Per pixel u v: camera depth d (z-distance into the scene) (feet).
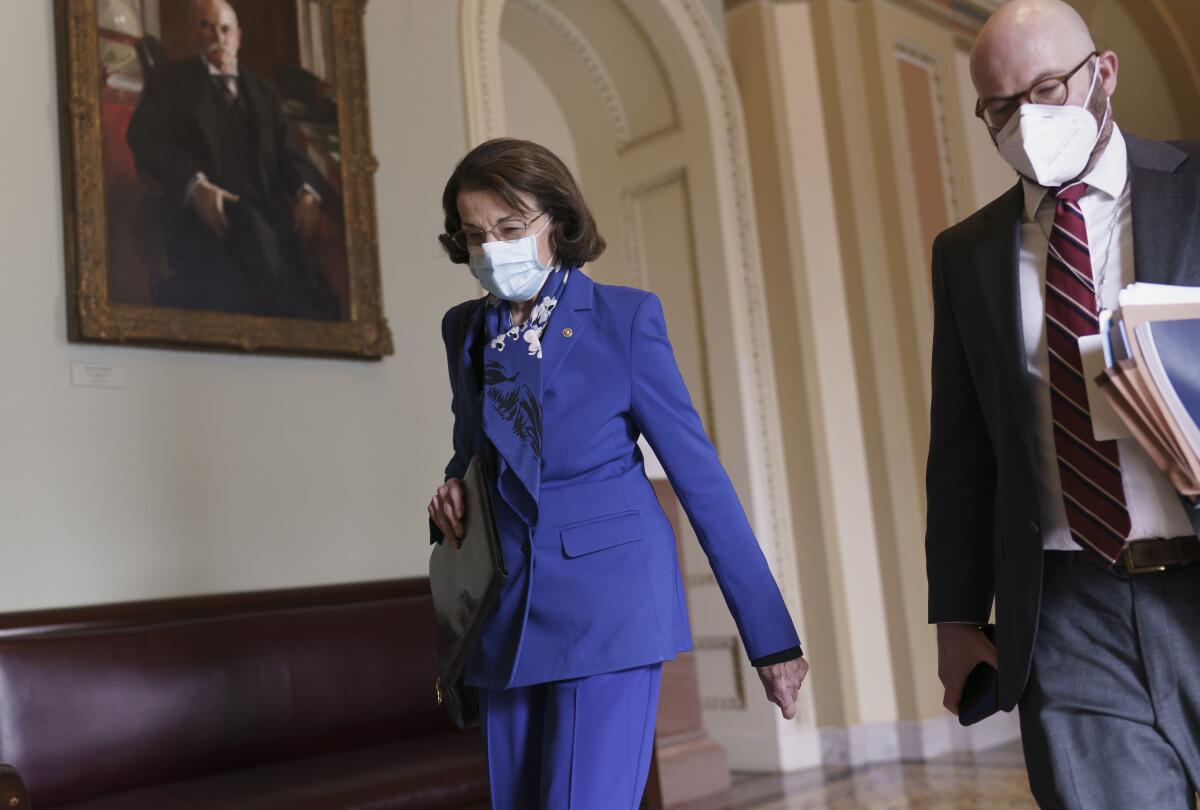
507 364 6.33
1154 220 5.68
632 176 24.13
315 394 15.61
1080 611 5.84
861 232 22.98
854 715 21.45
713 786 19.12
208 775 11.88
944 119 24.88
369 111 16.70
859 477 22.52
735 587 6.32
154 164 14.33
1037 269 6.14
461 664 6.11
